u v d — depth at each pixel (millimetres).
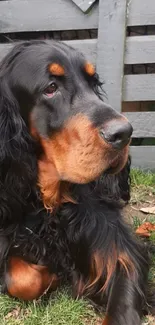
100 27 1191
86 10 1196
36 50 678
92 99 652
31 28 1252
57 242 708
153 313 684
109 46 1197
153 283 748
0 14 1257
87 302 705
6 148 683
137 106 1328
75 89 657
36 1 1229
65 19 1228
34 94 662
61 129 649
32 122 675
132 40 1198
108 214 733
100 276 696
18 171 688
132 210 1045
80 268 714
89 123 617
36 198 704
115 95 1220
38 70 660
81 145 622
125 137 598
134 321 623
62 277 725
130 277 676
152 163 1243
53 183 689
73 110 644
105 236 706
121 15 1173
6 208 702
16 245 707
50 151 673
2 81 694
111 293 667
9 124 684
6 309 696
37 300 705
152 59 1203
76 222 709
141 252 733
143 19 1186
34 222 708
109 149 602
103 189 753
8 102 686
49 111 657
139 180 1162
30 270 696
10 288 697
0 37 1340
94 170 617
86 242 705
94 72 707
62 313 679
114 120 601
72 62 672
